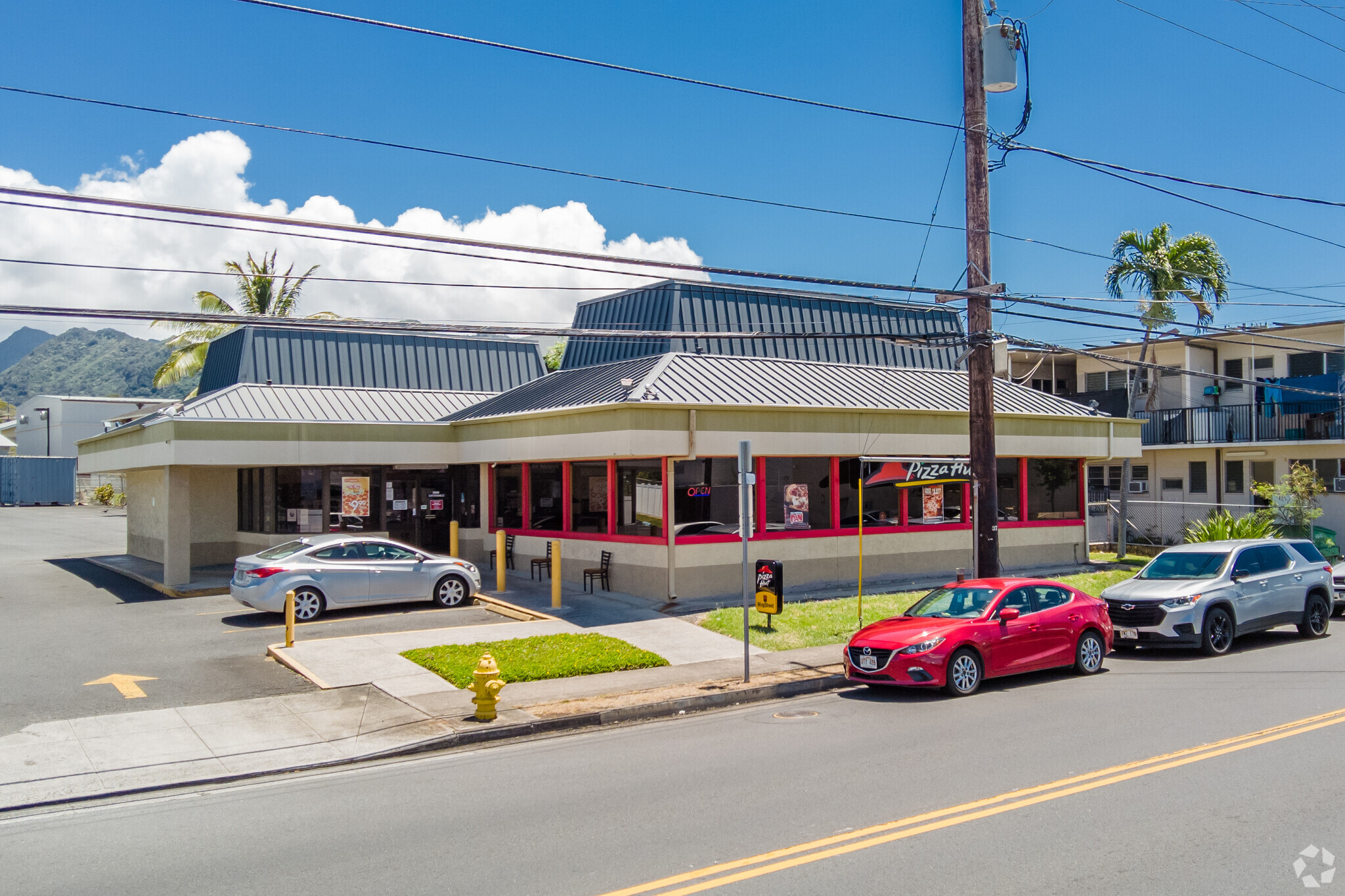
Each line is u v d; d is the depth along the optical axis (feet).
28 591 71.05
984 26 53.31
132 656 48.06
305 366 87.86
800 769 29.48
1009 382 92.32
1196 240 99.45
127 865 22.53
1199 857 21.04
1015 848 21.77
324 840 24.00
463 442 77.66
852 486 70.85
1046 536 82.74
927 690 42.65
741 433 63.16
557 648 48.37
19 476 180.86
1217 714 35.76
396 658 46.96
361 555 60.08
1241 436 104.73
